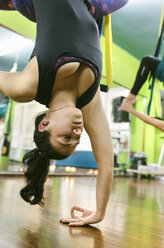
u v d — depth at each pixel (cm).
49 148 103
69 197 251
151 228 160
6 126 647
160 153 714
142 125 734
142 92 661
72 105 104
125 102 232
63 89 106
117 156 662
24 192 127
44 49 98
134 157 683
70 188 322
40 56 96
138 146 730
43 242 117
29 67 97
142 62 277
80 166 706
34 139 109
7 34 412
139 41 580
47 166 127
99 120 137
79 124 99
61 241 121
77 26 106
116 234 141
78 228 146
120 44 608
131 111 221
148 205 245
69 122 98
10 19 369
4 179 355
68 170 613
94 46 110
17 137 661
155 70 278
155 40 559
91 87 110
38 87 98
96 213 152
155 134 762
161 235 146
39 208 191
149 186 441
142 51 620
